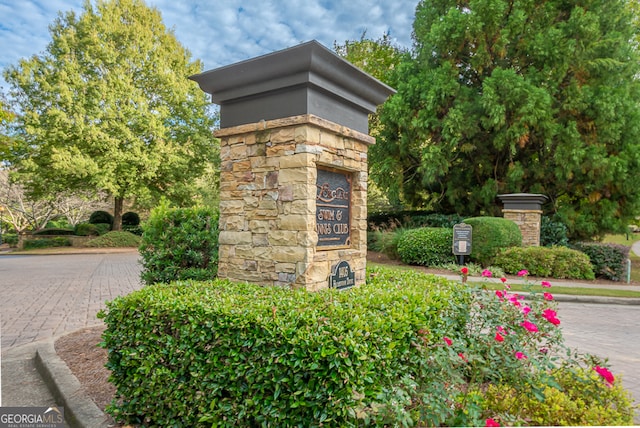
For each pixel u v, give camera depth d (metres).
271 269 3.47
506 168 13.38
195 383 2.38
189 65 21.06
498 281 9.16
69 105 16.72
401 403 2.00
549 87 11.51
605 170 11.29
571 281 9.52
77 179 18.55
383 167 13.65
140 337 2.67
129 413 2.70
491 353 2.40
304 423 2.04
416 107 13.25
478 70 12.45
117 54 18.11
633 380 3.67
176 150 19.56
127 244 19.22
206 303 2.65
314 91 3.38
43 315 6.16
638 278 10.52
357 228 4.04
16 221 21.61
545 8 11.60
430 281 4.12
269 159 3.54
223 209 3.86
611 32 11.27
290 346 2.10
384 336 2.30
